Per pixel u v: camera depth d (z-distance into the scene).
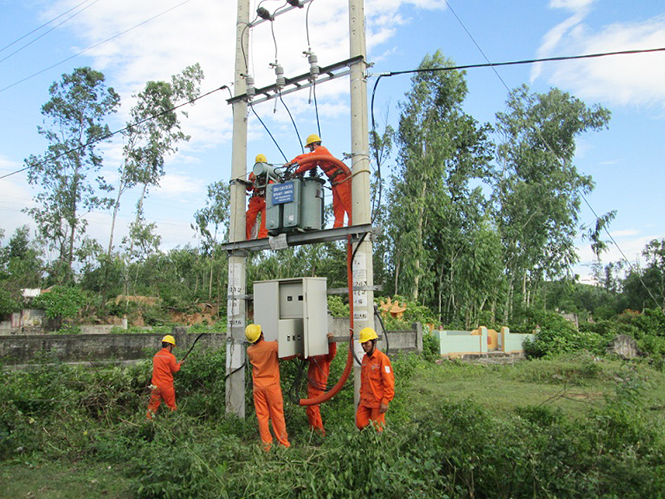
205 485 4.74
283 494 4.62
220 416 7.97
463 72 32.28
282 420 6.76
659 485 4.09
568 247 35.25
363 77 7.49
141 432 6.84
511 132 36.97
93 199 39.81
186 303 40.03
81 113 39.22
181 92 40.22
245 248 8.30
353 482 4.63
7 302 29.58
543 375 14.18
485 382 13.52
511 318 32.91
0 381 7.71
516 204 34.56
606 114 35.81
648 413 7.58
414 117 31.59
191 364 9.37
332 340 7.35
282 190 7.55
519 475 4.51
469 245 30.34
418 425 5.36
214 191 47.50
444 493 4.61
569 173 34.72
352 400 7.99
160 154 39.97
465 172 35.59
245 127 8.84
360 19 7.58
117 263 38.56
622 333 26.97
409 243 29.42
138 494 5.04
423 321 23.22
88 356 11.45
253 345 6.95
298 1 8.04
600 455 4.60
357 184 7.27
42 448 6.50
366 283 7.09
